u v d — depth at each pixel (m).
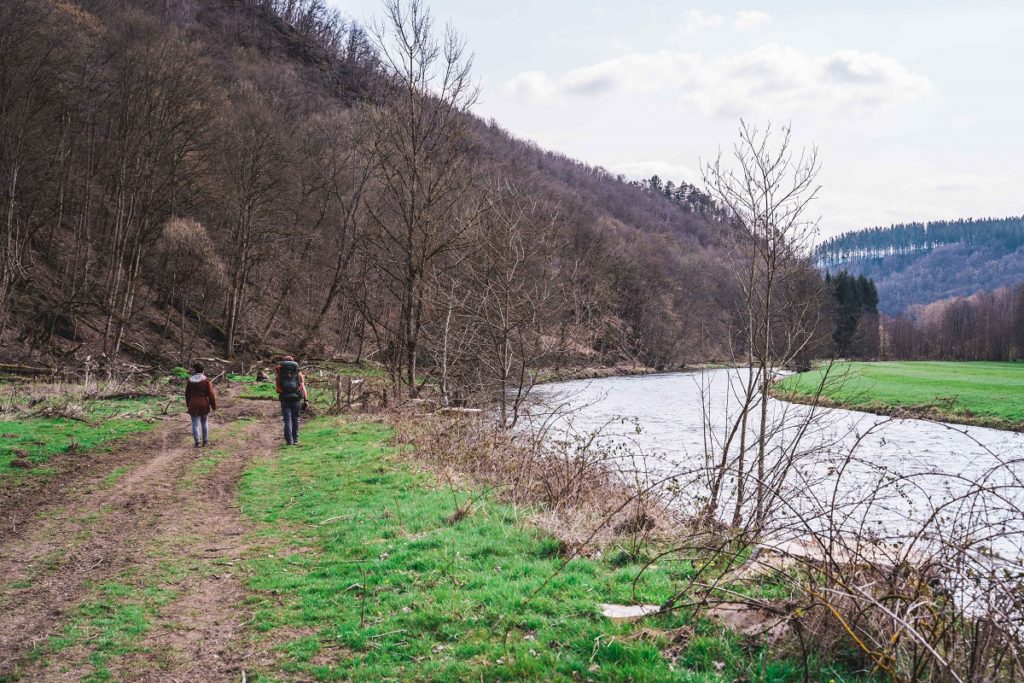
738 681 4.73
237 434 18.98
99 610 6.84
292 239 50.38
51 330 33.75
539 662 5.09
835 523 5.90
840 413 29.97
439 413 19.72
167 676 5.45
